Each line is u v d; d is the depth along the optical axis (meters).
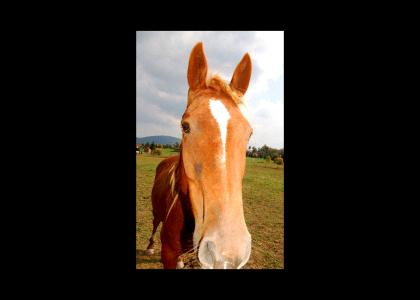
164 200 2.80
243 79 2.20
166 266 2.37
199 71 2.00
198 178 1.71
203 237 1.62
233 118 1.74
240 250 1.54
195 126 1.73
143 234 4.54
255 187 8.12
